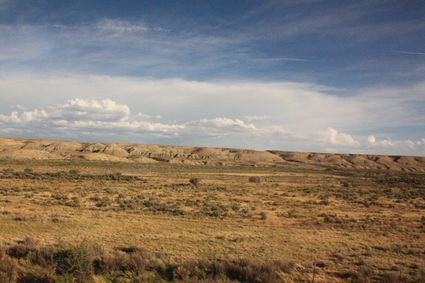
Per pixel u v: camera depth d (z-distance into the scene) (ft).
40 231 73.00
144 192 165.17
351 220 103.24
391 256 63.21
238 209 118.11
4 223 78.38
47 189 160.66
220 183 241.35
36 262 48.62
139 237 71.41
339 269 54.54
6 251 52.65
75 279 43.45
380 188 238.89
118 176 248.52
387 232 85.66
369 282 48.01
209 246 66.08
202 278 46.52
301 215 111.04
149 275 46.73
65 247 55.11
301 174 413.80
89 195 145.48
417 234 83.87
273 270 49.32
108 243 65.51
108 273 46.21
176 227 83.92
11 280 42.27
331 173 461.78
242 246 67.10
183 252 60.54
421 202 159.02
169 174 322.75
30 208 103.76
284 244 70.03
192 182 218.38
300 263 56.59
